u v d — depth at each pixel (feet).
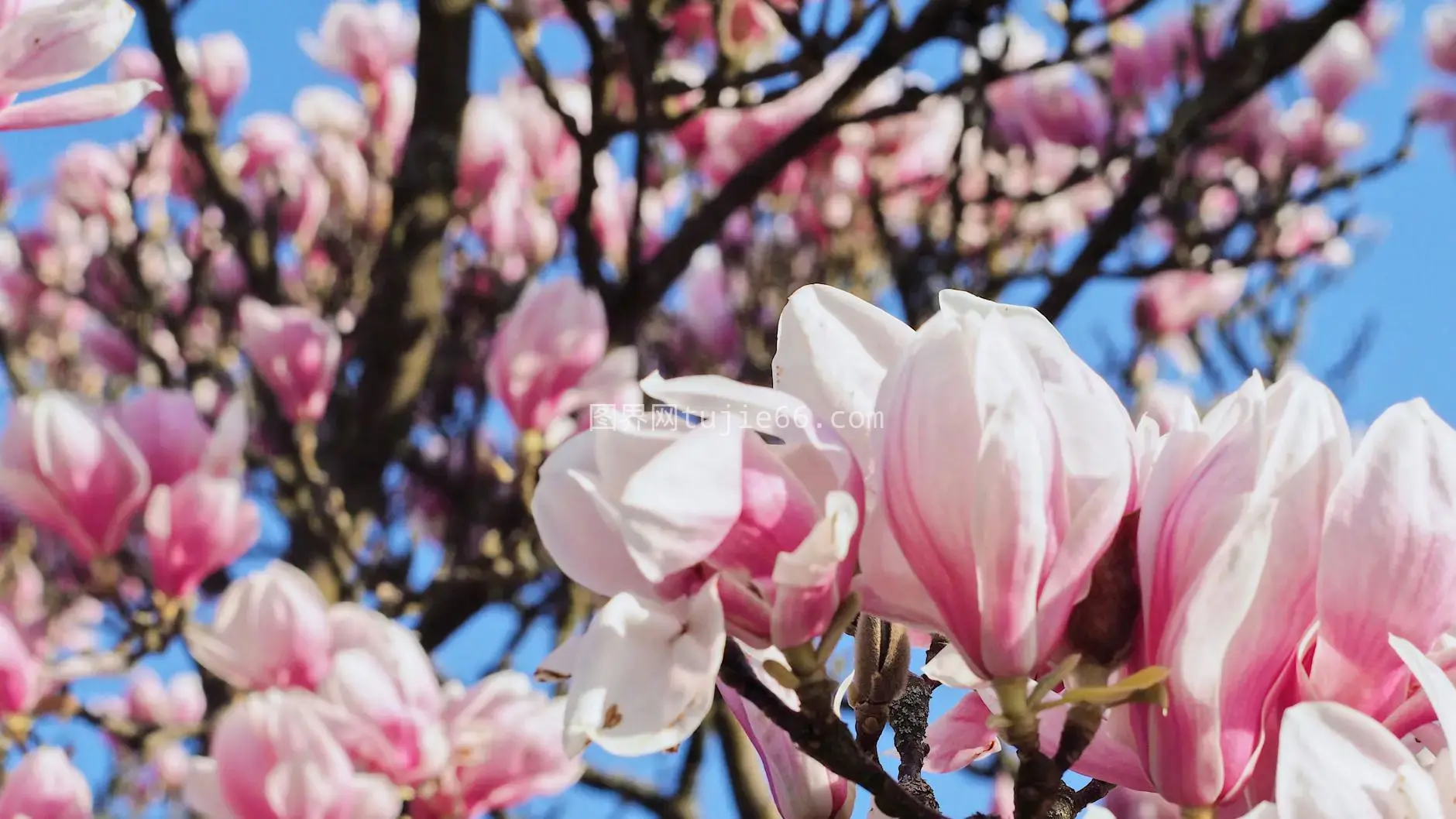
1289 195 23.73
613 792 17.81
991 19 18.76
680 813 17.54
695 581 3.96
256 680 12.57
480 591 18.40
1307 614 3.98
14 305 31.19
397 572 19.47
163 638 15.29
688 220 19.71
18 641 14.58
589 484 3.85
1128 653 4.10
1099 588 4.08
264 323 18.67
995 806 14.78
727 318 26.40
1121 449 4.00
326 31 26.43
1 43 6.39
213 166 22.06
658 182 26.14
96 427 15.02
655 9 18.93
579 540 4.00
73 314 31.37
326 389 18.93
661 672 3.78
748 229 26.61
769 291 25.70
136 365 26.55
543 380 16.97
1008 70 19.13
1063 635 4.10
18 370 24.26
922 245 21.09
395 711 12.04
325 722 11.91
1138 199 20.02
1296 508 3.92
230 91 27.99
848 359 4.41
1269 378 23.77
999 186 22.07
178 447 15.61
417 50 20.95
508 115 25.45
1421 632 3.89
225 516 15.31
